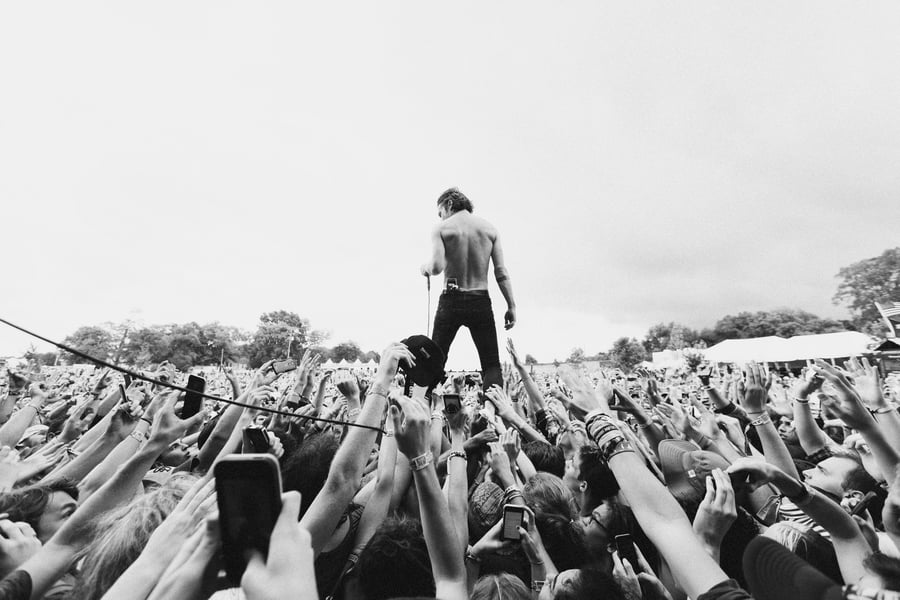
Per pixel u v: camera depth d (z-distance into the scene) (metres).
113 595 1.25
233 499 0.94
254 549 0.92
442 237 4.82
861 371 2.78
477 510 2.88
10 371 4.68
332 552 2.19
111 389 4.78
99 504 1.78
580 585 1.64
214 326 101.00
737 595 1.22
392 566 1.77
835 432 4.68
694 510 2.20
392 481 2.46
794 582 1.07
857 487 2.62
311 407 4.07
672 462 2.42
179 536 1.42
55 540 1.68
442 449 4.34
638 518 1.57
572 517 2.54
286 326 103.50
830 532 1.76
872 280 57.72
